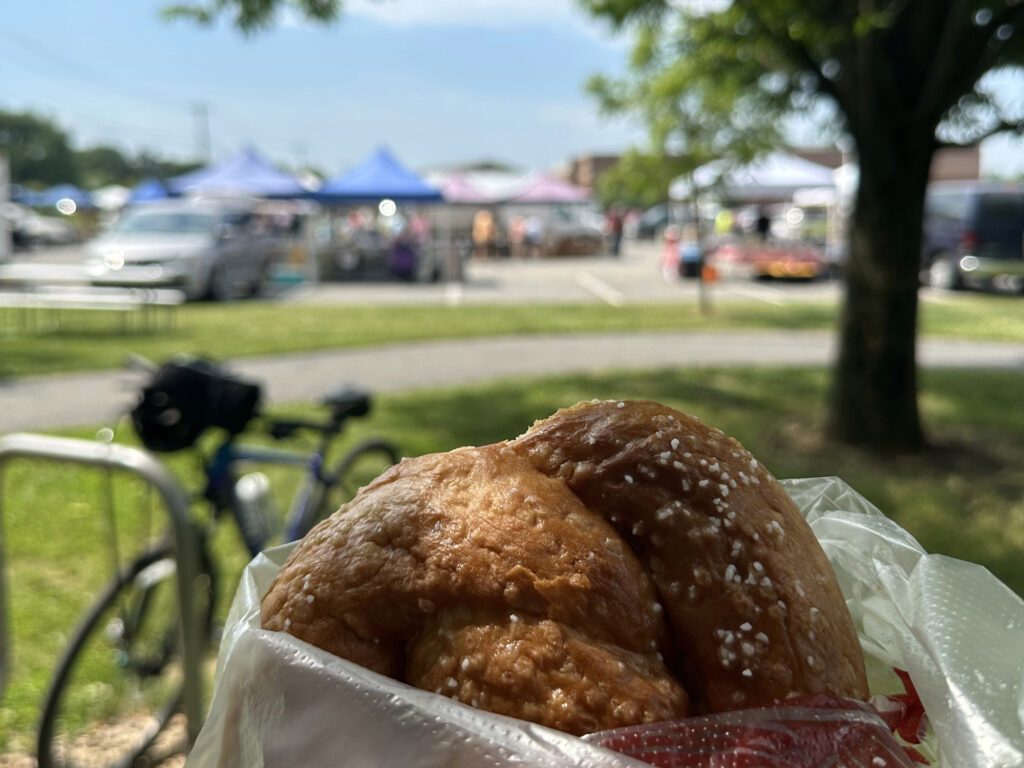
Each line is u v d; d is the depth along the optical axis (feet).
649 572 2.76
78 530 16.24
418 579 2.72
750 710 2.46
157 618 11.24
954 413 25.05
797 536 2.87
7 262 82.33
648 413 2.99
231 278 62.80
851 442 21.59
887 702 2.83
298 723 2.40
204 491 11.36
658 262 109.70
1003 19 18.54
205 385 10.89
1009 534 15.05
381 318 50.24
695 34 20.94
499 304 59.31
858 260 21.47
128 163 364.79
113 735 10.62
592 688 2.51
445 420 23.95
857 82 20.07
